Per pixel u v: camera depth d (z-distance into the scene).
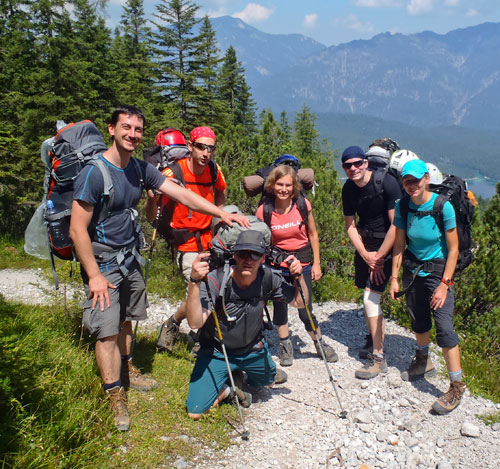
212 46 45.34
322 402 4.64
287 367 5.40
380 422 4.30
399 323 6.80
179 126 38.03
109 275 3.74
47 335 4.73
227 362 3.99
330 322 6.89
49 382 3.61
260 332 4.27
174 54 44.31
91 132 3.91
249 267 3.70
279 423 4.24
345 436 4.08
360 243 5.41
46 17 23.36
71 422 3.40
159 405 4.21
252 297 3.98
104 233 3.68
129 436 3.70
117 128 3.52
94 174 3.49
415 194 4.44
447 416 4.46
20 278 8.94
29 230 4.09
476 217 7.71
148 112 35.56
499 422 4.40
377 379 5.10
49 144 3.96
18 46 23.56
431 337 6.30
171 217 4.95
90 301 3.71
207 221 5.04
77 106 22.66
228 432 4.04
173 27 44.09
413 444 4.01
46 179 3.99
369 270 5.27
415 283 4.81
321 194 8.73
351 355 5.77
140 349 5.38
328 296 7.86
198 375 4.18
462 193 4.54
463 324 6.83
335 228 8.28
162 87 43.94
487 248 7.09
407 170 4.38
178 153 5.05
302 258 5.17
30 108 22.48
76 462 3.19
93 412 3.59
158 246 8.70
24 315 5.13
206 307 3.88
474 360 5.85
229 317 3.95
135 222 3.90
